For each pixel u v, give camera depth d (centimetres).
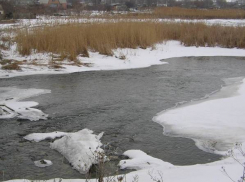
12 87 1350
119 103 1137
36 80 1482
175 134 848
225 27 2691
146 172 601
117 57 1997
